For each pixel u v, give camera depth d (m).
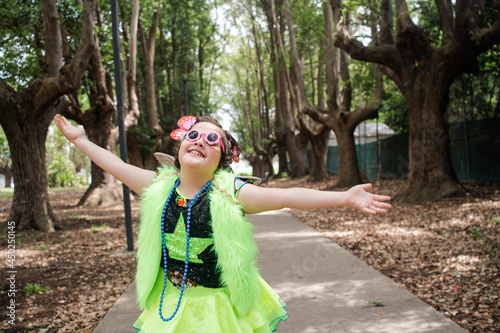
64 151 49.81
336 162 29.78
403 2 11.48
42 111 10.11
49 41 9.75
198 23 28.25
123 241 9.19
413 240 7.66
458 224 8.44
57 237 9.63
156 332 2.11
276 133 30.38
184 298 2.15
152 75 20.05
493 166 13.64
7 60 11.34
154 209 2.25
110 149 16.59
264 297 2.37
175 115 25.55
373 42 14.17
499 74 14.06
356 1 11.95
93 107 15.33
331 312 4.37
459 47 10.89
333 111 18.14
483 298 4.48
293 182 25.28
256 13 30.09
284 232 9.64
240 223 2.16
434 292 4.89
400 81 12.38
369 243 7.83
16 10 10.41
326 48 17.83
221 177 2.27
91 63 14.84
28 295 5.39
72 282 5.99
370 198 2.02
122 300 5.06
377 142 21.22
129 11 18.78
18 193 10.35
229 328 2.09
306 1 19.62
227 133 2.46
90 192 17.38
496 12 13.22
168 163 2.62
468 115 15.97
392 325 3.95
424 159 11.70
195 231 2.17
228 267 2.11
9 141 10.19
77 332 4.18
